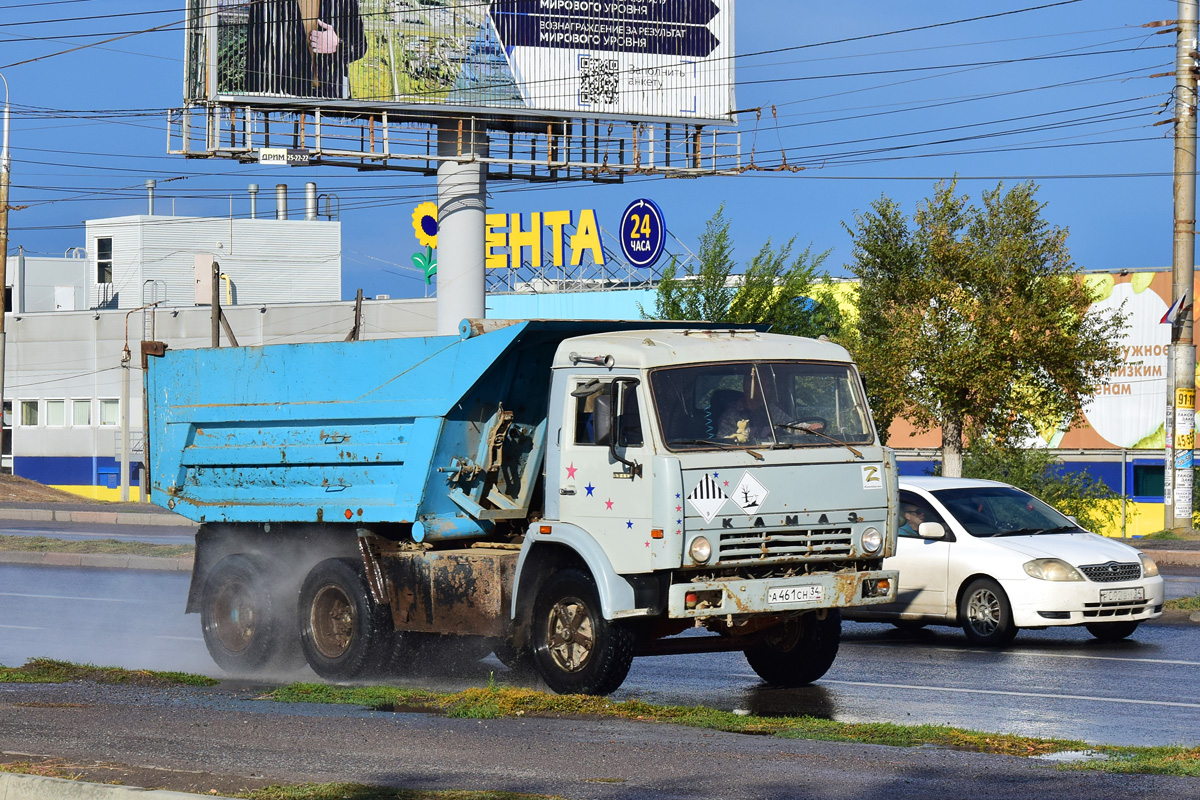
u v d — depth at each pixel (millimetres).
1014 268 50062
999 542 24953
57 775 12227
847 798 11297
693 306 70375
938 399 50094
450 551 20031
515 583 18719
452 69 71500
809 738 14281
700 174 76062
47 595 34531
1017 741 13883
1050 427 52000
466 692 17188
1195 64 47812
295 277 149500
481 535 20641
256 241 148125
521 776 12281
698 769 12484
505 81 72375
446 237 73562
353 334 23875
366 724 15148
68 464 119125
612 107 74250
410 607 20281
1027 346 49156
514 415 20453
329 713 16234
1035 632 26672
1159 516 77875
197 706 16875
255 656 22297
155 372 24391
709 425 17422
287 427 22422
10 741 14086
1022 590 24188
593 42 73938
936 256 50969
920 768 12461
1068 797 11281
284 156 69250
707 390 17547
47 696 17875
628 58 74562
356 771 12547
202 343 111625
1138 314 79438
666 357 17469
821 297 72250
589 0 73750
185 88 68375
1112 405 79938
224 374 23359
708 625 18250
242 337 109312
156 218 144500
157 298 143500
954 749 13531
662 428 17125
